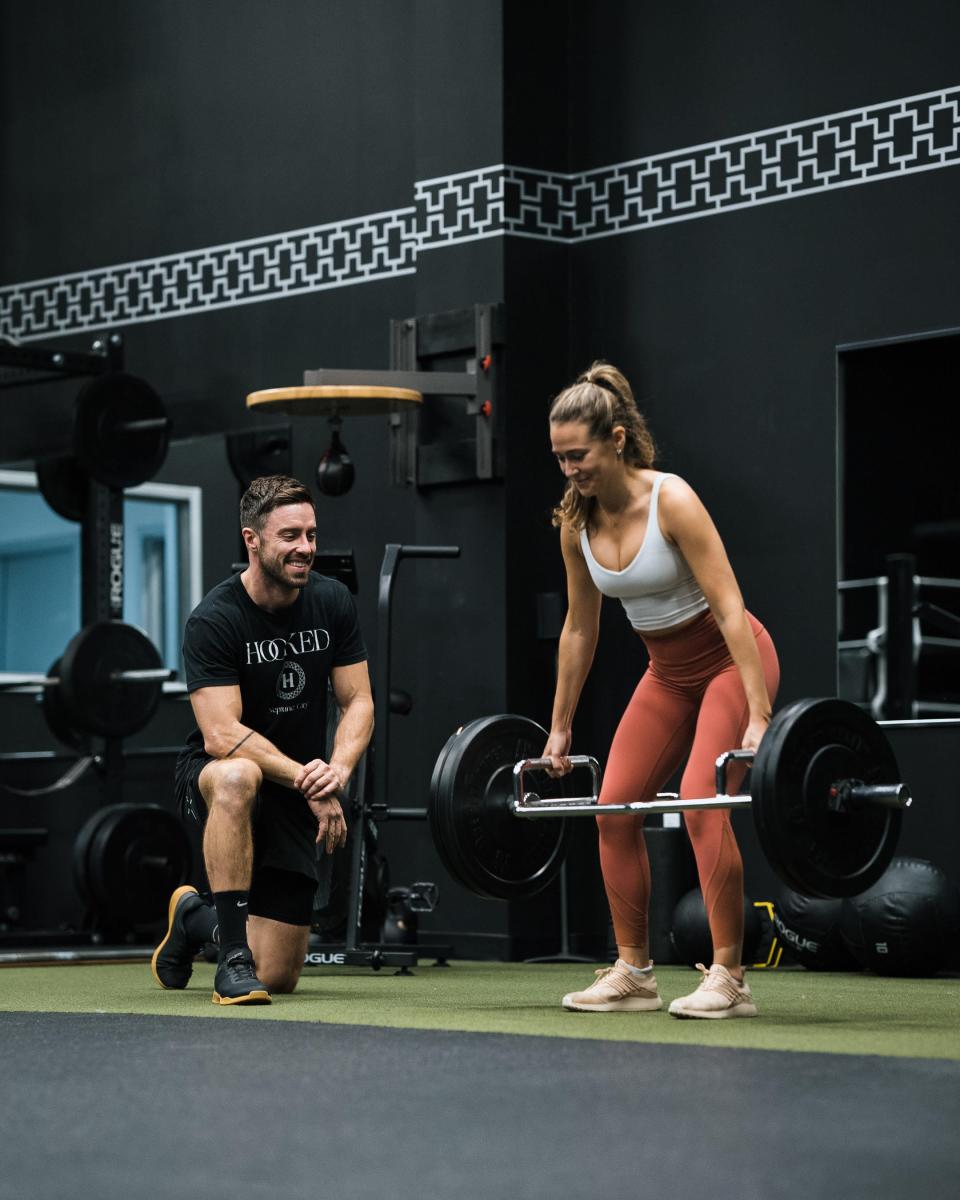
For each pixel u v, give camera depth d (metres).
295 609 8.10
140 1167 3.81
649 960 7.33
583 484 6.79
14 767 14.88
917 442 10.86
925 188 10.80
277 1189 3.56
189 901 9.02
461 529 12.24
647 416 12.01
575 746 12.12
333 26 13.33
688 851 11.14
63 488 14.40
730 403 11.62
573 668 7.25
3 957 11.64
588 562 6.97
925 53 10.83
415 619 12.64
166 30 14.35
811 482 11.25
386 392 11.14
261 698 8.06
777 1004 7.72
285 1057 5.59
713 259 11.73
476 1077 5.05
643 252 12.08
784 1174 3.63
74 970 11.20
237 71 13.90
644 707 7.12
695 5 11.86
